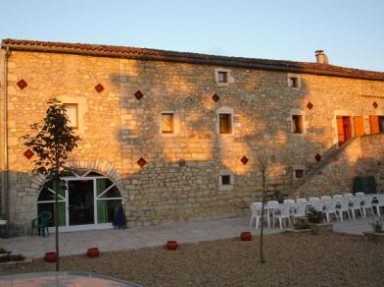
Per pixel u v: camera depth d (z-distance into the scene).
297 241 10.32
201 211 15.11
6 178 12.48
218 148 15.70
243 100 16.38
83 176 13.66
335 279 6.76
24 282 2.57
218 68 16.00
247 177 16.09
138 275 7.45
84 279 2.71
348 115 18.98
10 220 12.45
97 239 11.74
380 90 20.17
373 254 8.52
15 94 12.84
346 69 19.39
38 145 7.87
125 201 14.00
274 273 7.28
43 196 13.20
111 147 13.98
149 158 14.49
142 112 14.54
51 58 13.43
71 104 13.64
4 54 12.80
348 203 13.95
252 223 13.60
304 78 18.00
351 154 16.97
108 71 14.20
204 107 15.60
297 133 17.52
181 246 10.29
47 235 12.59
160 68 14.99
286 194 16.77
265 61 16.89
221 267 7.87
